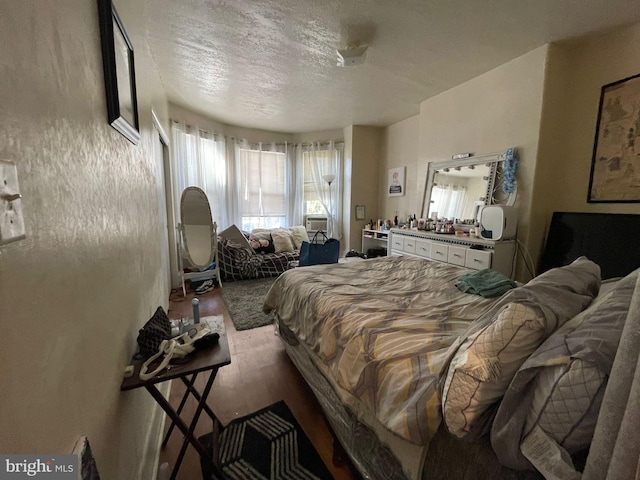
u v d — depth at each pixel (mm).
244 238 4250
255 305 3049
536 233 2416
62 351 532
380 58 2449
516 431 618
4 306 373
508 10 1821
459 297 1531
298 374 1877
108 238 845
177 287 3707
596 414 528
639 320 418
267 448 1312
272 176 5051
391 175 4594
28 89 458
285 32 2086
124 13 1285
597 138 2158
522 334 688
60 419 511
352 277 1955
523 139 2408
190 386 1340
